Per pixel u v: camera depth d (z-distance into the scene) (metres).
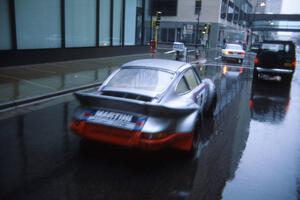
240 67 22.05
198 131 5.29
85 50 18.28
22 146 5.09
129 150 5.07
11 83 10.05
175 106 4.50
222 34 59.41
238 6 73.94
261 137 6.26
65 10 16.56
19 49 13.81
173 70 5.34
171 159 4.84
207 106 7.20
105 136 4.47
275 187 4.12
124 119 4.36
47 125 6.27
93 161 4.61
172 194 3.79
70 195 3.65
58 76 12.07
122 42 22.48
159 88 4.87
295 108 9.20
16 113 7.11
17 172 4.16
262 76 17.22
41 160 4.57
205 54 34.72
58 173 4.19
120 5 21.64
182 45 27.05
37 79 11.08
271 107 9.19
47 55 15.35
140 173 4.30
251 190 4.00
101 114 4.50
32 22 14.44
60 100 8.65
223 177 4.32
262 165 4.82
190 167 4.58
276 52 14.50
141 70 5.32
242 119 7.62
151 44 25.67
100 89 5.02
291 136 6.41
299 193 3.98
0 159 4.55
